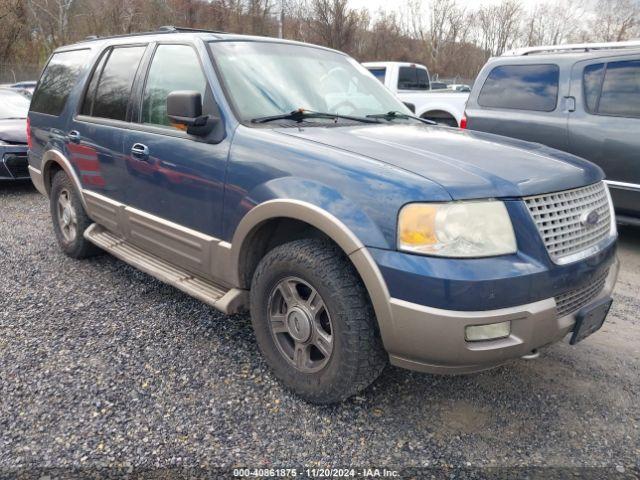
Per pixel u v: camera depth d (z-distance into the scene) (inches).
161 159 133.1
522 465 94.5
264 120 121.8
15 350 126.6
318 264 100.6
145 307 151.9
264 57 139.1
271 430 101.7
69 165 174.2
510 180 95.7
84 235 174.9
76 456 93.3
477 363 90.9
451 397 113.7
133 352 127.3
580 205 104.3
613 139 209.9
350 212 95.2
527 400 113.3
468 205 89.7
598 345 137.8
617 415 109.0
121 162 148.6
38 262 187.0
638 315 156.6
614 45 218.8
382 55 1396.4
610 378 122.3
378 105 152.2
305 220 100.3
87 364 121.4
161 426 101.7
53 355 124.8
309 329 106.2
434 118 414.6
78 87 175.3
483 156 105.8
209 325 141.6
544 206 96.9
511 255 91.4
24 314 145.8
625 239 236.5
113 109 157.5
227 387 114.3
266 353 115.7
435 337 89.0
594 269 102.6
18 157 296.0
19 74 1275.8
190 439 98.4
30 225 236.8
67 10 1369.3
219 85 124.0
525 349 92.9
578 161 116.3
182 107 118.3
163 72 142.4
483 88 255.4
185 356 126.0
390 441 99.7
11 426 100.4
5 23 1291.8
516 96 242.4
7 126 305.6
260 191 108.8
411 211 89.7
